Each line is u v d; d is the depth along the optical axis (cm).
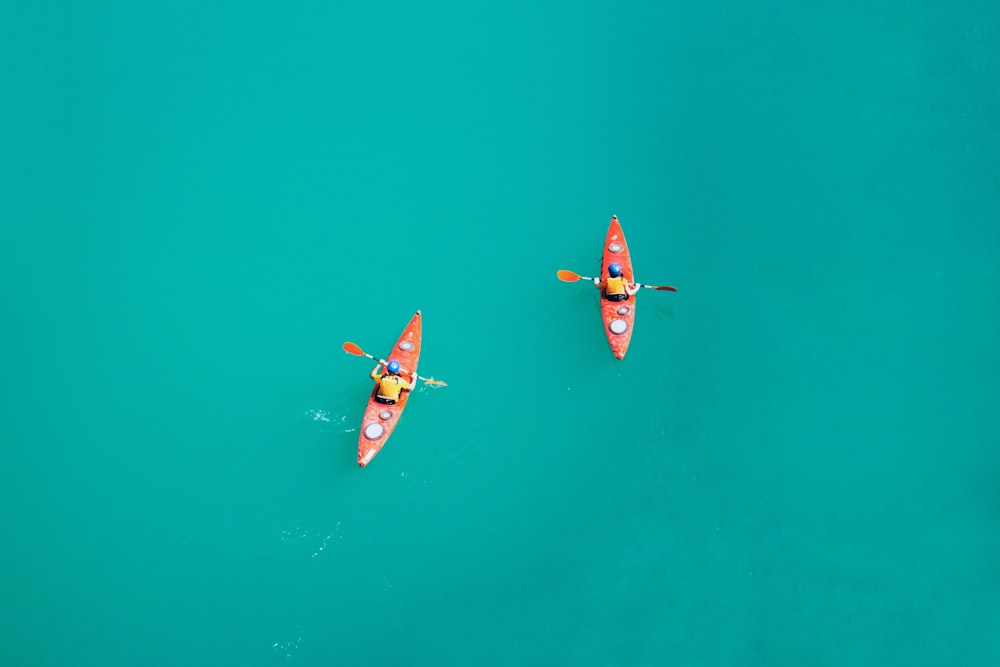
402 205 2720
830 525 2291
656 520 2320
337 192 2747
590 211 2681
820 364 2470
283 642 2181
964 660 2133
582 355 2467
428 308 2545
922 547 2252
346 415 2406
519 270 2595
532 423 2411
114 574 2241
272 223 2702
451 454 2358
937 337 2486
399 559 2272
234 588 2238
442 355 2459
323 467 2345
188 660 2161
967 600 2194
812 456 2377
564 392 2441
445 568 2272
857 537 2270
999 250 2584
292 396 2445
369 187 2752
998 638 2150
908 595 2206
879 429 2392
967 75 2823
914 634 2166
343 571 2258
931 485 2325
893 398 2425
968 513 2286
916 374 2447
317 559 2262
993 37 2877
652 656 2173
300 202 2734
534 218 2680
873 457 2364
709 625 2205
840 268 2583
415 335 2462
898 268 2577
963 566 2228
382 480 2322
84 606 2205
